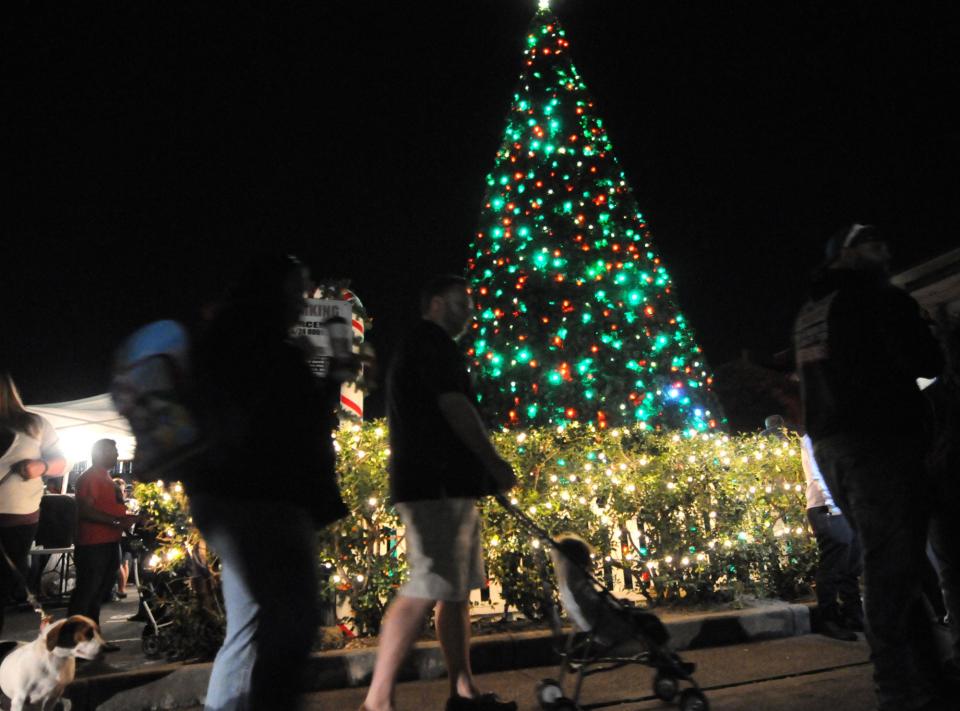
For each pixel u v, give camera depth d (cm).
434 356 370
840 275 362
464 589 367
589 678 466
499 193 822
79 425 1228
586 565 434
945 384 393
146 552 616
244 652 256
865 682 431
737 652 520
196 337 272
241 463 258
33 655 420
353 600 535
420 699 441
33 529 514
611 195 831
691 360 807
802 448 591
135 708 444
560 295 758
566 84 862
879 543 329
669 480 620
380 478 546
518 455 595
